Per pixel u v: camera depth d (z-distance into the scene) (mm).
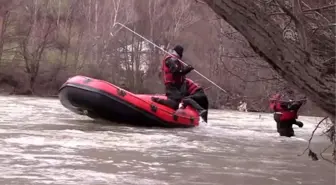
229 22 2795
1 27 31016
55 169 4723
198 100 10297
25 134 7355
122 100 9539
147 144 7090
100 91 9500
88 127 9125
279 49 2791
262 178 4879
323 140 9367
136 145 6891
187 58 27906
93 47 34562
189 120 10211
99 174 4598
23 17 32000
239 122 14742
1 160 5035
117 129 9086
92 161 5301
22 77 31016
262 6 2848
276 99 5793
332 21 3867
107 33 34594
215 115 18656
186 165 5426
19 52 31203
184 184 4371
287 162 6090
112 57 34875
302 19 2785
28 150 5793
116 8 35875
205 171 5109
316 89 2924
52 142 6605
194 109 10461
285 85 5750
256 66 5684
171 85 10047
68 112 13633
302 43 2809
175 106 10055
